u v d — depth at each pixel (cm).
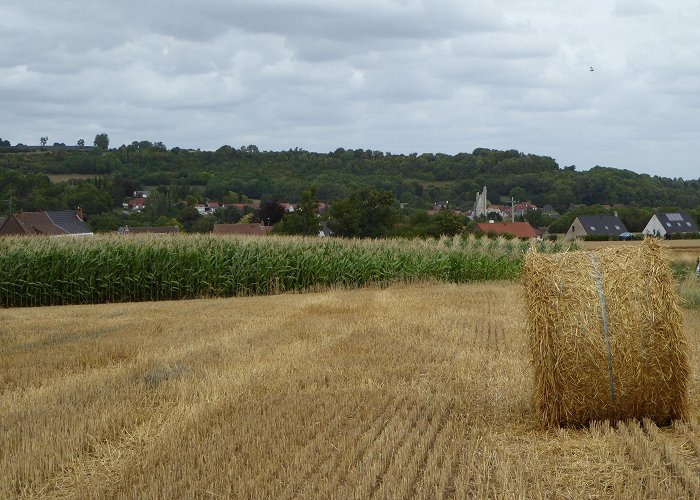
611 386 729
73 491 586
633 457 627
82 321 1535
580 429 745
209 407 789
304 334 1276
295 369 991
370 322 1412
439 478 583
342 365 1014
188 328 1383
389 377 948
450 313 1531
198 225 6744
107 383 913
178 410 783
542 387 741
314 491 565
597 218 7431
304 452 642
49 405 812
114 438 704
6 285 2177
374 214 5138
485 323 1396
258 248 2420
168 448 662
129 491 568
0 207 6950
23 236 2439
